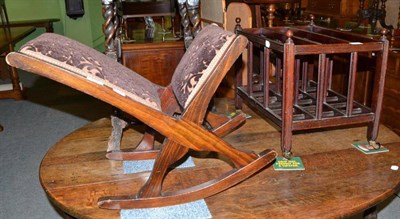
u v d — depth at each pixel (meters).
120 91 0.98
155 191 1.05
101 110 3.48
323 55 1.20
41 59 0.92
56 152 1.43
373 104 1.32
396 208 1.88
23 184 2.20
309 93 1.60
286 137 1.26
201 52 1.07
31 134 2.94
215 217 1.00
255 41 1.44
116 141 1.41
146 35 2.75
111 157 1.35
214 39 1.06
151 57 2.46
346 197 1.07
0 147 2.70
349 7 3.12
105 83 0.97
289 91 1.20
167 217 1.01
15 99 3.80
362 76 2.43
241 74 1.71
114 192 1.14
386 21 2.79
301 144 1.42
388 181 1.16
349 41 1.36
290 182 1.16
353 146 1.40
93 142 1.52
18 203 2.01
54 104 3.68
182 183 1.18
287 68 1.17
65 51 0.99
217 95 2.24
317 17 3.43
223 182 1.09
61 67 0.93
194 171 1.26
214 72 0.99
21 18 5.44
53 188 1.17
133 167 1.29
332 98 1.48
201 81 1.01
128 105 0.98
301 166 1.25
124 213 1.03
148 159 1.35
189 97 1.02
